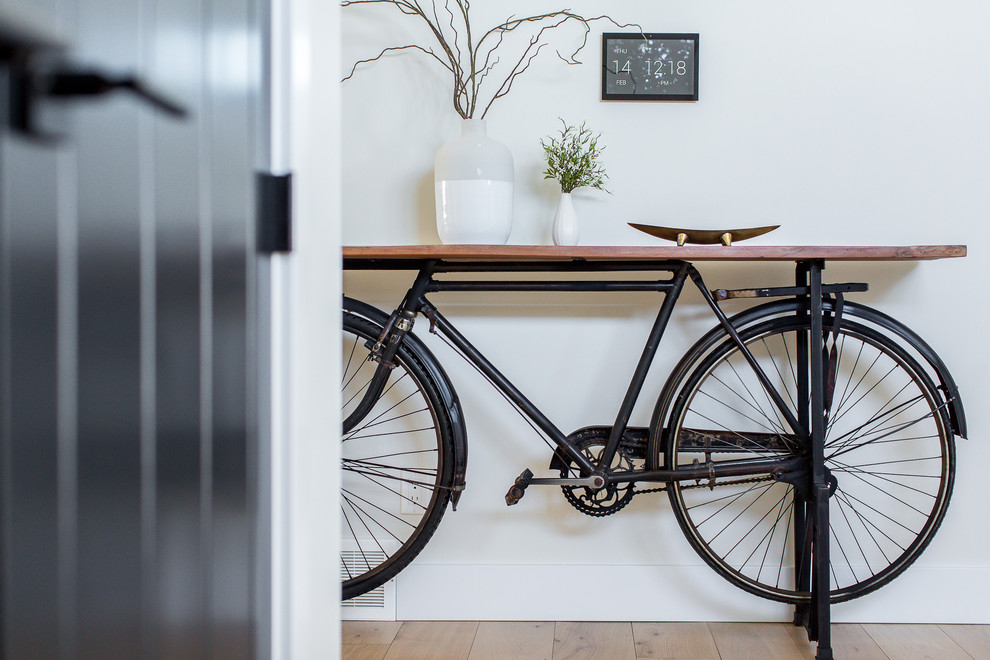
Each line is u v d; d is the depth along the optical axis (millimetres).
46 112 406
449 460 1633
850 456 1795
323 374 775
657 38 1773
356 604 1794
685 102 1783
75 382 436
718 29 1785
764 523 1782
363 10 1814
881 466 1783
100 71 453
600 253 1502
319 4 761
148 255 511
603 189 1786
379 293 1816
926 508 1772
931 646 1623
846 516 1794
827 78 1775
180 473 554
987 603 1749
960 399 1680
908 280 1774
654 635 1688
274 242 706
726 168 1782
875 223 1771
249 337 667
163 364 531
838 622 1769
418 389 1783
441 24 1806
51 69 409
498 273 1812
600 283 1614
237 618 653
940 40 1762
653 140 1787
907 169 1769
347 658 1563
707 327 1783
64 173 423
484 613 1783
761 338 1684
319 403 767
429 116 1809
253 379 676
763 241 1780
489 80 1799
